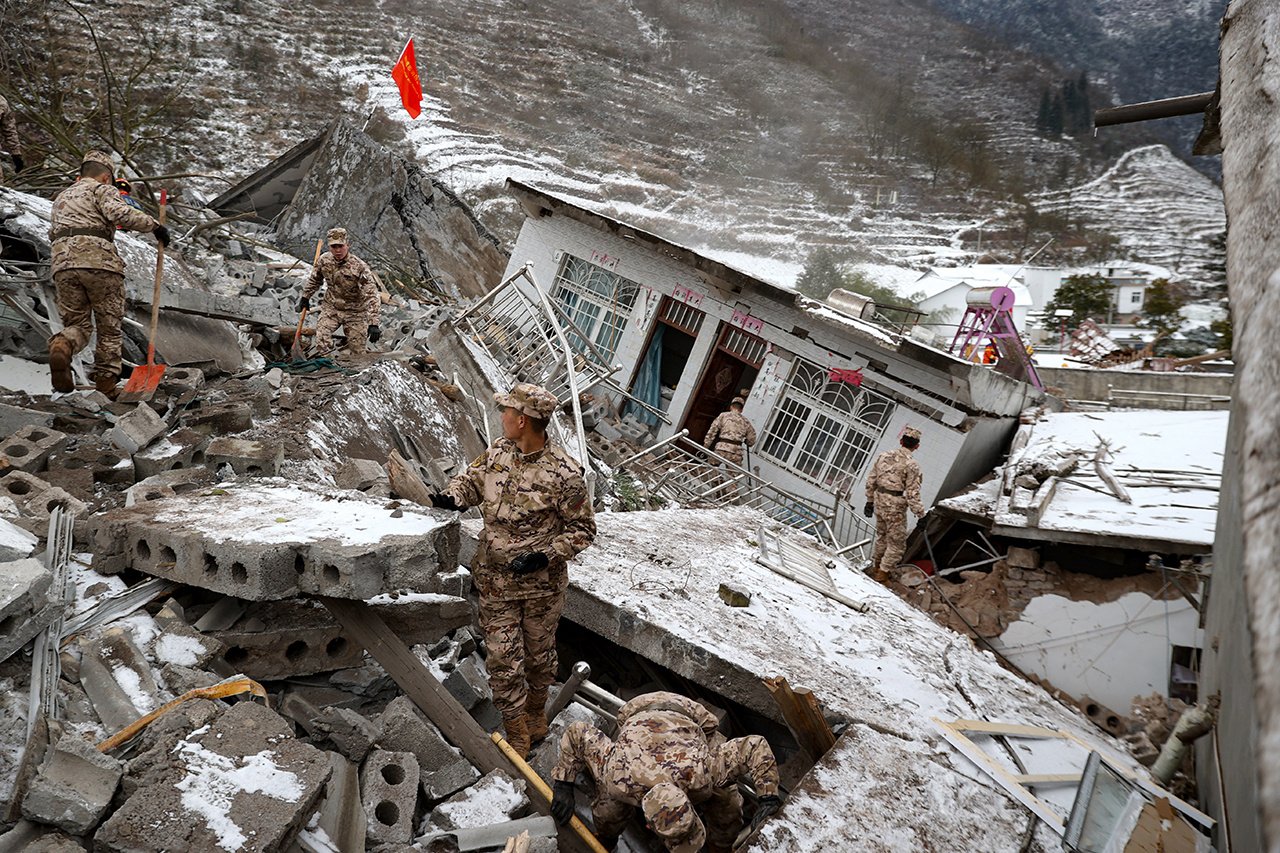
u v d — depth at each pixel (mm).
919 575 11805
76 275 6629
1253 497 1361
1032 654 10797
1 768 3104
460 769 3994
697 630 5422
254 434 7102
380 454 8445
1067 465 12469
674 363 19766
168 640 3930
